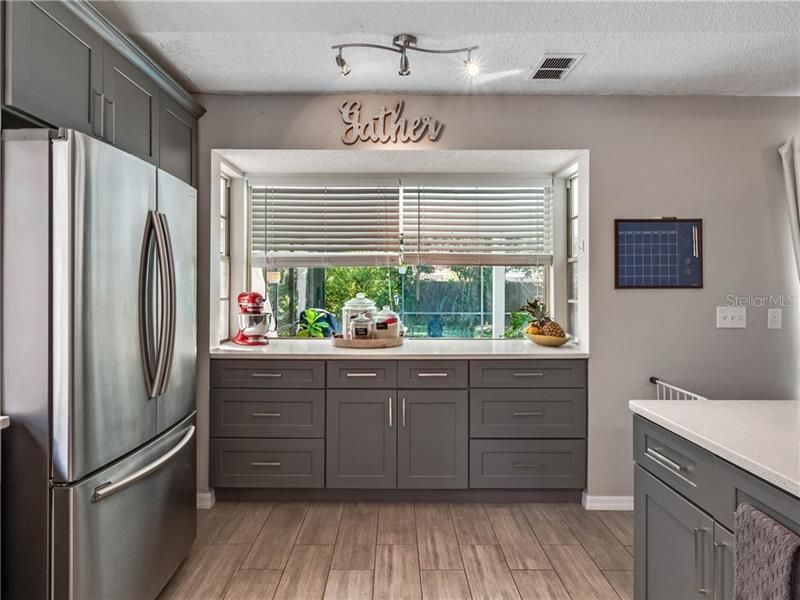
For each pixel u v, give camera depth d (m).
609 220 3.00
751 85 2.82
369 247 3.63
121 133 2.12
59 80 1.72
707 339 3.00
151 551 1.98
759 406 1.83
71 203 1.52
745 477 1.28
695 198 2.99
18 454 1.53
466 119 2.99
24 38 1.55
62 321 1.52
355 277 3.74
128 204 1.80
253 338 3.31
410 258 3.62
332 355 2.98
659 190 2.99
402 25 2.11
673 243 2.99
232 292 3.60
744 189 2.98
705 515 1.45
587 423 3.01
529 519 2.86
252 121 2.99
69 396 1.53
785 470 1.16
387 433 3.01
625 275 2.99
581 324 3.12
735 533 1.27
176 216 2.19
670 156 2.99
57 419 1.53
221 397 3.01
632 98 2.99
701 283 2.99
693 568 1.50
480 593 2.16
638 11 1.98
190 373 2.35
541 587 2.21
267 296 3.73
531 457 3.01
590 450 3.00
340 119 2.99
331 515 2.90
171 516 2.15
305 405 3.00
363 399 3.00
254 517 2.88
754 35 2.21
